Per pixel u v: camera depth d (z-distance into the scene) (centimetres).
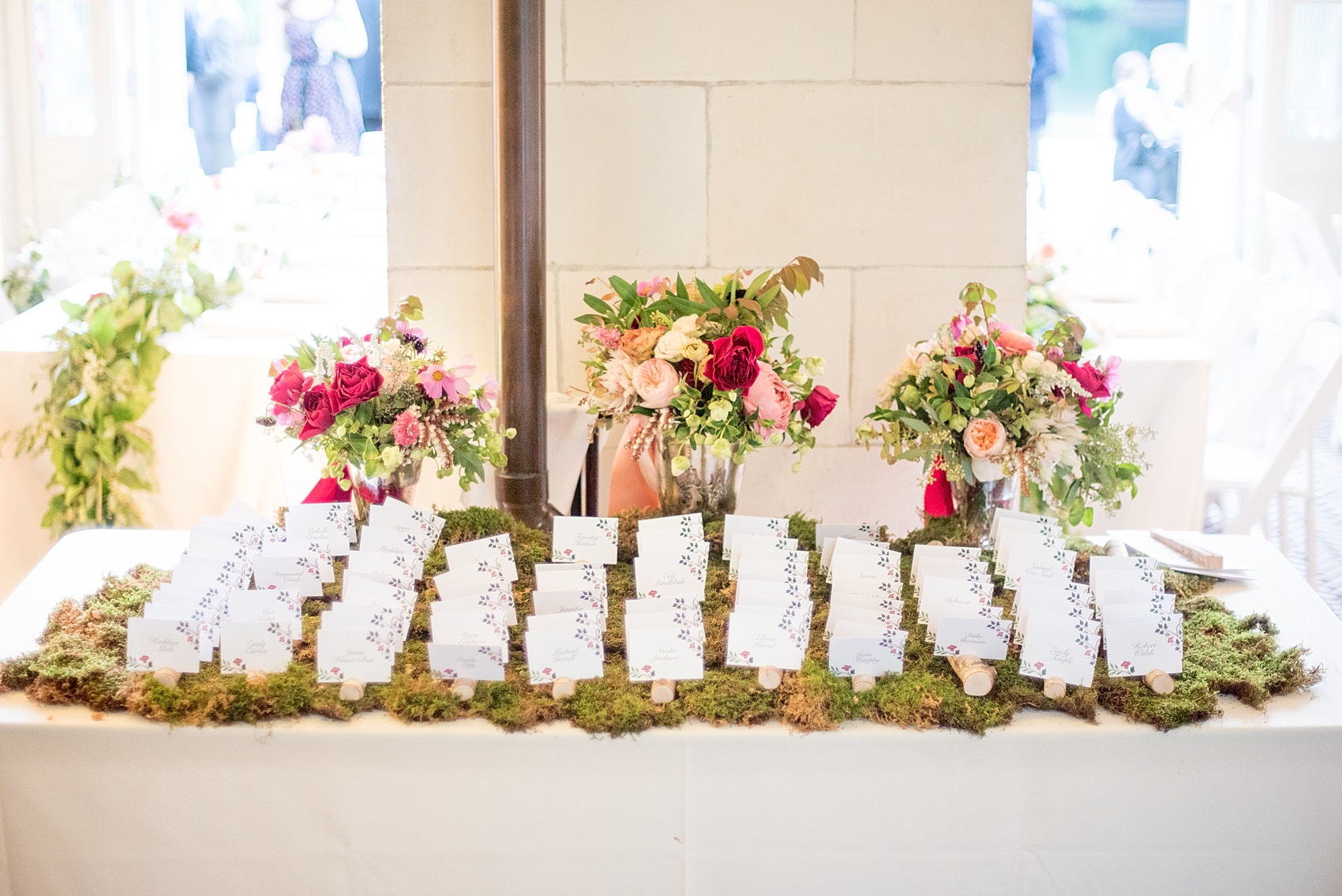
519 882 156
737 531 194
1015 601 176
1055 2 692
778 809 154
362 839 154
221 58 623
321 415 196
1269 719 155
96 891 156
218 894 156
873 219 264
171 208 334
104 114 597
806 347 270
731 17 255
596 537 192
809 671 158
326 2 613
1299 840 156
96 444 306
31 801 154
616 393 204
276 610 165
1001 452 198
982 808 155
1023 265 267
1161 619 162
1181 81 688
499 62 215
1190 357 329
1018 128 261
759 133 260
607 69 257
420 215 263
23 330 328
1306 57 671
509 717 150
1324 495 493
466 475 209
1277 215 572
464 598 167
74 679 158
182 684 157
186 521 318
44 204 598
